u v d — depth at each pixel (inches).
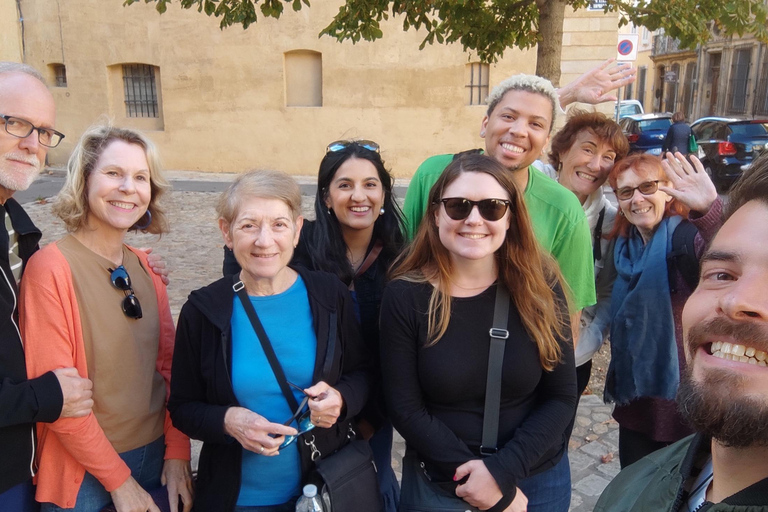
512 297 75.2
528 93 94.0
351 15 213.9
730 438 38.4
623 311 96.4
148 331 80.1
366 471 76.0
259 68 556.1
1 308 66.4
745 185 41.4
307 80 563.2
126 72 580.1
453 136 547.2
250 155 573.6
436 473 75.2
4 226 70.1
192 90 565.6
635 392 93.5
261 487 75.4
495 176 73.5
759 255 39.0
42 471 72.8
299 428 72.9
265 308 76.1
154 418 80.2
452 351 73.0
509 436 74.9
